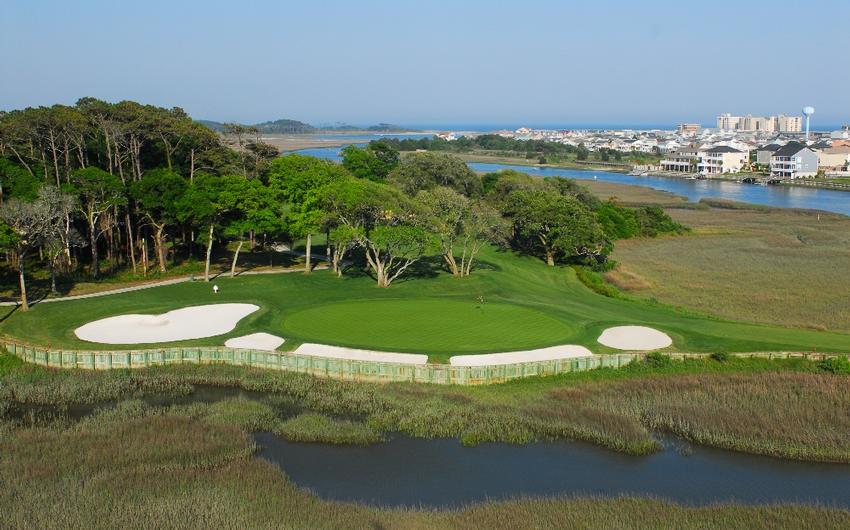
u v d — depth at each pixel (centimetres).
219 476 3772
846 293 8062
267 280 7856
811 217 15012
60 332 5803
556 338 5678
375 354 5284
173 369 5269
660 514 3462
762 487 3747
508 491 3697
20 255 6381
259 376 5147
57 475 3744
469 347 5450
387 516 3422
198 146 9369
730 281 8800
